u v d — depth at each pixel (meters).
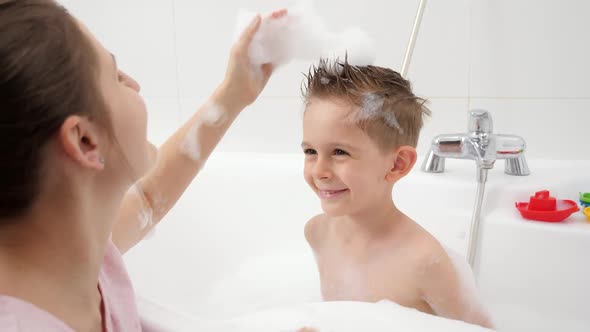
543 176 1.20
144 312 0.62
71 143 0.41
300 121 1.46
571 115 1.26
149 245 1.31
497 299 1.10
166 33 1.52
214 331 0.60
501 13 1.25
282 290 1.27
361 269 0.94
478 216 1.08
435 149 1.16
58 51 0.40
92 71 0.43
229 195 1.37
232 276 1.35
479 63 1.30
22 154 0.39
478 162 1.08
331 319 0.62
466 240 1.15
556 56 1.24
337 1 1.36
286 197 1.34
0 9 0.39
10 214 0.42
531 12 1.24
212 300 1.31
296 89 1.43
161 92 1.57
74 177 0.43
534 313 1.07
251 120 1.49
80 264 0.48
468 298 0.92
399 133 0.85
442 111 1.35
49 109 0.39
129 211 0.76
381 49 1.36
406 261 0.89
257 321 0.63
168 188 0.81
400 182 1.23
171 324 0.61
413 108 0.88
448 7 1.29
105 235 0.52
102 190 0.48
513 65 1.27
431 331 0.58
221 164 1.39
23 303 0.43
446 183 1.19
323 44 0.90
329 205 0.85
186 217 1.38
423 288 0.88
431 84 1.34
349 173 0.82
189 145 0.82
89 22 1.57
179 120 1.57
